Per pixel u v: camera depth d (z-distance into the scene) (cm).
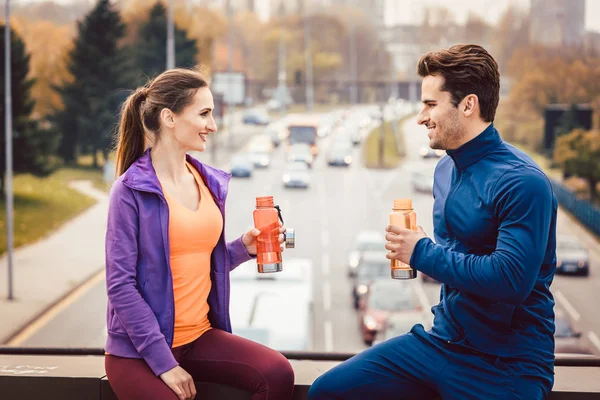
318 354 253
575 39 7075
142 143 225
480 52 203
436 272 197
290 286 1630
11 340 2594
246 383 219
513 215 192
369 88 9669
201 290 221
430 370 206
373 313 2389
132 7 6950
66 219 4291
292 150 6106
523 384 199
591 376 232
